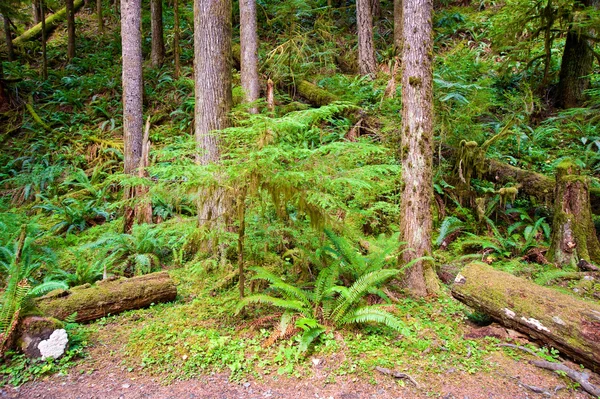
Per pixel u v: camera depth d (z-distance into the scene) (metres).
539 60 9.68
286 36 12.52
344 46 13.02
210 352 3.26
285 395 2.74
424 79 4.35
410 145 4.43
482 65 8.82
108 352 3.38
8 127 11.23
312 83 10.83
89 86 12.44
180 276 5.10
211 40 5.31
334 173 3.57
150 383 2.93
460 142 6.78
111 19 18.47
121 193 8.45
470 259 5.52
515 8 8.77
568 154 7.01
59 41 16.84
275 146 3.25
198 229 3.83
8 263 5.04
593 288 4.36
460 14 12.83
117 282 4.28
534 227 5.71
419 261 4.39
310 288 4.17
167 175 3.44
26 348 3.15
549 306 3.19
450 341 3.40
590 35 8.13
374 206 5.79
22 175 9.12
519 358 3.13
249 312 3.93
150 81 12.35
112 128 10.60
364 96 9.54
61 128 10.80
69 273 5.09
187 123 10.23
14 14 13.08
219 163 3.69
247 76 8.91
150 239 5.55
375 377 2.89
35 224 6.38
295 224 4.34
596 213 5.98
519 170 6.40
